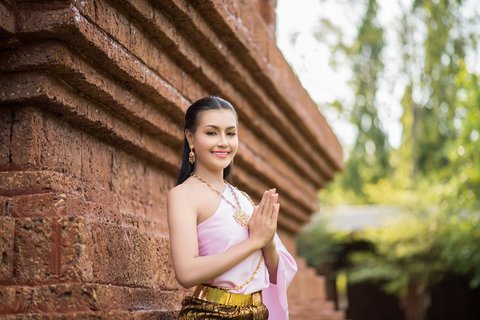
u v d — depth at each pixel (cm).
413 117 2447
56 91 365
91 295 309
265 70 638
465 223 1741
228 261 306
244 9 583
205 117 333
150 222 445
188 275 304
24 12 351
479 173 1580
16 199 334
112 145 436
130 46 413
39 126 363
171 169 522
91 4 368
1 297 300
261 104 688
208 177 336
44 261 314
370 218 2178
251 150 725
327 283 2388
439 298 2531
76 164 392
